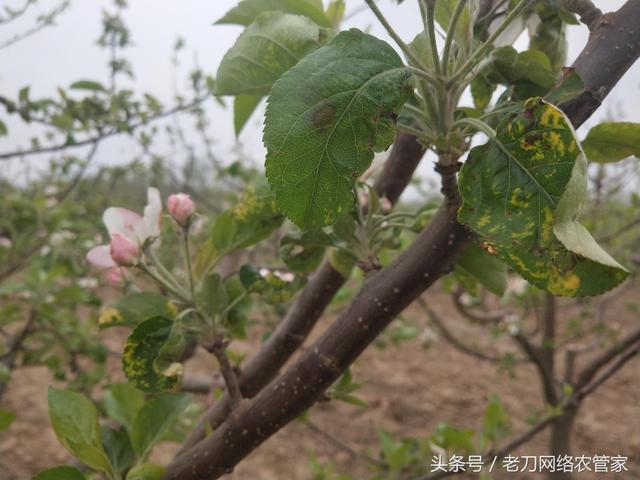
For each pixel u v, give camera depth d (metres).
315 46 0.23
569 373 0.93
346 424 1.42
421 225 0.27
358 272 0.61
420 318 2.07
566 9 0.23
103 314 0.26
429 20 0.18
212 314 0.26
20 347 0.82
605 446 1.26
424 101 0.20
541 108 0.16
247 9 0.27
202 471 0.24
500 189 0.17
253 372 0.34
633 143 0.22
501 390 1.58
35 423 1.32
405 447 0.75
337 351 0.22
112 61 1.10
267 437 0.24
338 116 0.16
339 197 0.16
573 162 0.16
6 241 1.01
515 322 1.01
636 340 0.65
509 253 0.16
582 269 0.16
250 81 0.24
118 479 0.26
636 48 0.20
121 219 0.27
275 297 0.29
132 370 0.24
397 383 1.63
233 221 0.29
